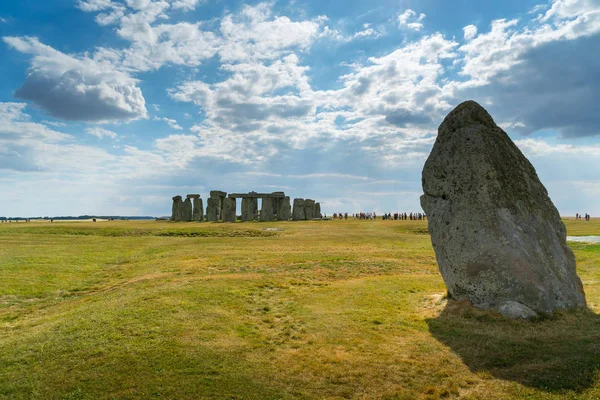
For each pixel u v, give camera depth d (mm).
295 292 18688
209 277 21469
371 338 12438
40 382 9766
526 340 11734
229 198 70688
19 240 40594
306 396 9141
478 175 15172
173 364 10477
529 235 14945
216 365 10484
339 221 68562
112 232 48969
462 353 11094
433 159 16656
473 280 14695
